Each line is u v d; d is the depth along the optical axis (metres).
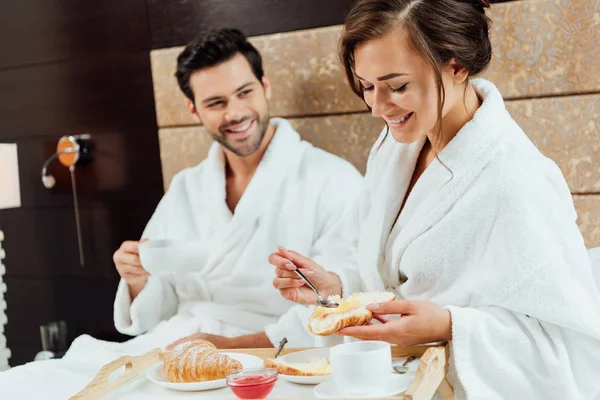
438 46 1.48
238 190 2.54
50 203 3.22
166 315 2.53
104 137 3.06
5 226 3.34
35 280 3.30
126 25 2.96
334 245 2.32
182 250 2.20
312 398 1.26
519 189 1.52
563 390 1.48
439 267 1.62
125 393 1.43
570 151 2.29
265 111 2.47
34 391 1.56
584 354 1.53
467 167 1.57
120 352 2.21
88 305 3.19
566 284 1.49
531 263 1.49
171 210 2.60
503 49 2.34
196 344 1.48
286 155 2.45
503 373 1.47
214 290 2.43
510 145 1.58
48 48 3.13
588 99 2.26
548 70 2.30
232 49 2.42
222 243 2.43
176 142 2.89
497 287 1.52
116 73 3.01
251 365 1.50
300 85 2.66
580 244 1.55
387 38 1.47
